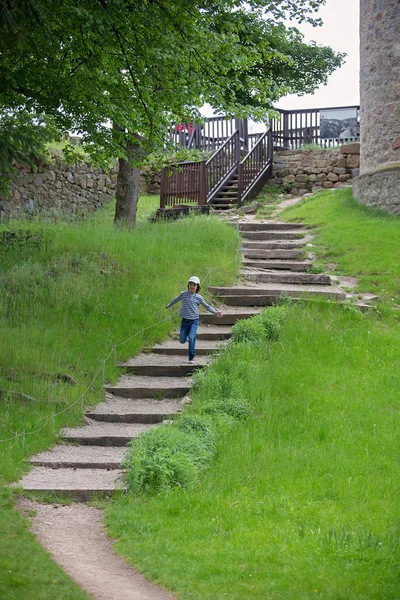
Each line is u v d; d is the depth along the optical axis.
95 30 10.97
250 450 8.56
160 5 11.59
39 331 12.26
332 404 10.07
